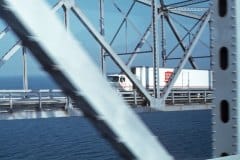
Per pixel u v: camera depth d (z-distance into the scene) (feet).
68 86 6.70
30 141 103.35
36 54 6.39
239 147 11.12
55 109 104.37
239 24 11.16
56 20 6.48
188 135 109.60
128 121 7.44
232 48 11.12
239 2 11.24
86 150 90.27
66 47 6.57
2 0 5.88
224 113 11.45
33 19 6.20
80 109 7.00
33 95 107.65
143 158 7.64
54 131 118.93
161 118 150.82
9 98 103.65
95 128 7.30
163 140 99.40
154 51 142.92
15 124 139.03
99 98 7.00
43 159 82.74
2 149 92.94
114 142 7.41
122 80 149.89
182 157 77.87
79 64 6.72
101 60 140.05
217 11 11.43
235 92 11.09
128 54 158.10
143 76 162.50
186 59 155.12
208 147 90.38
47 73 6.55
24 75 116.06
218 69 11.44
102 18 135.85
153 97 138.62
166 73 167.94
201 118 160.97
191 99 153.48
